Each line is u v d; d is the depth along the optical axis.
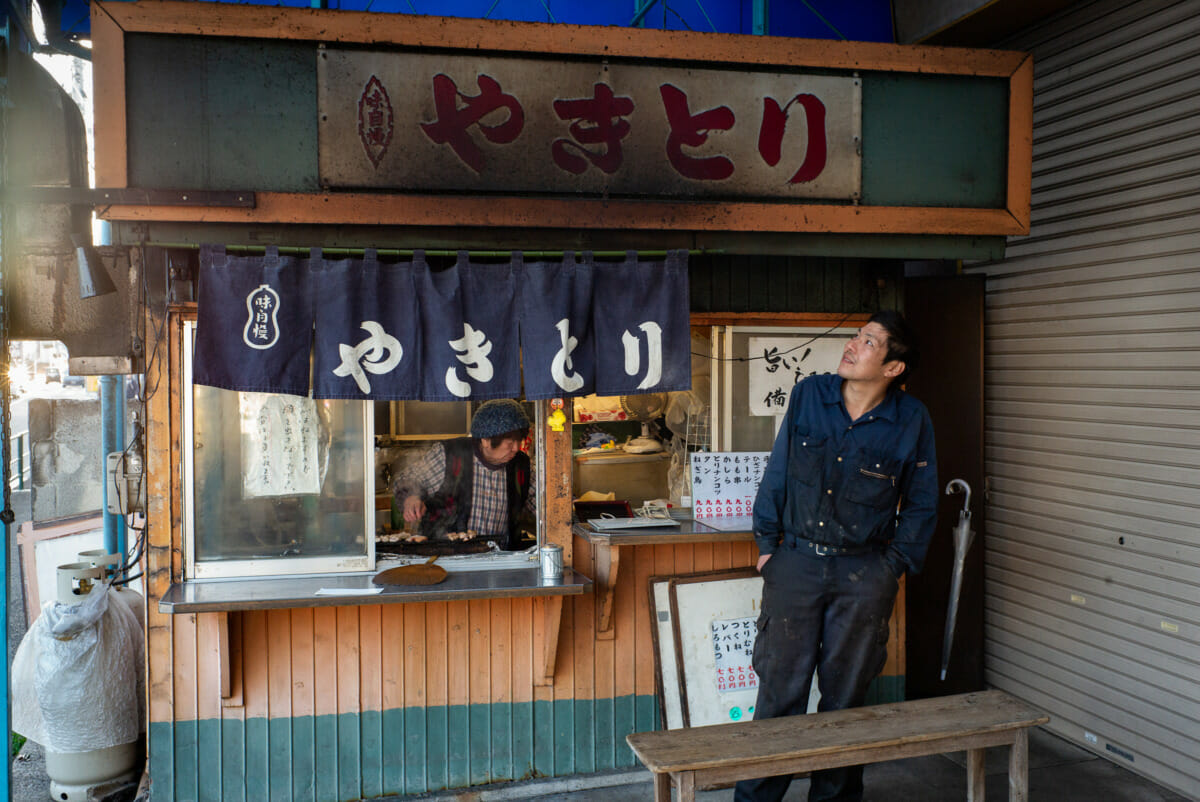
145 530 3.71
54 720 3.83
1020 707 3.18
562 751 4.14
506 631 4.04
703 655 4.21
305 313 3.43
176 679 3.71
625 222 3.58
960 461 5.04
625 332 3.70
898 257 3.98
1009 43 4.96
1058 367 4.59
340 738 3.89
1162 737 4.00
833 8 5.00
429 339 3.54
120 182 3.19
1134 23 4.15
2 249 3.46
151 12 3.17
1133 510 4.14
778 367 4.46
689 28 4.84
